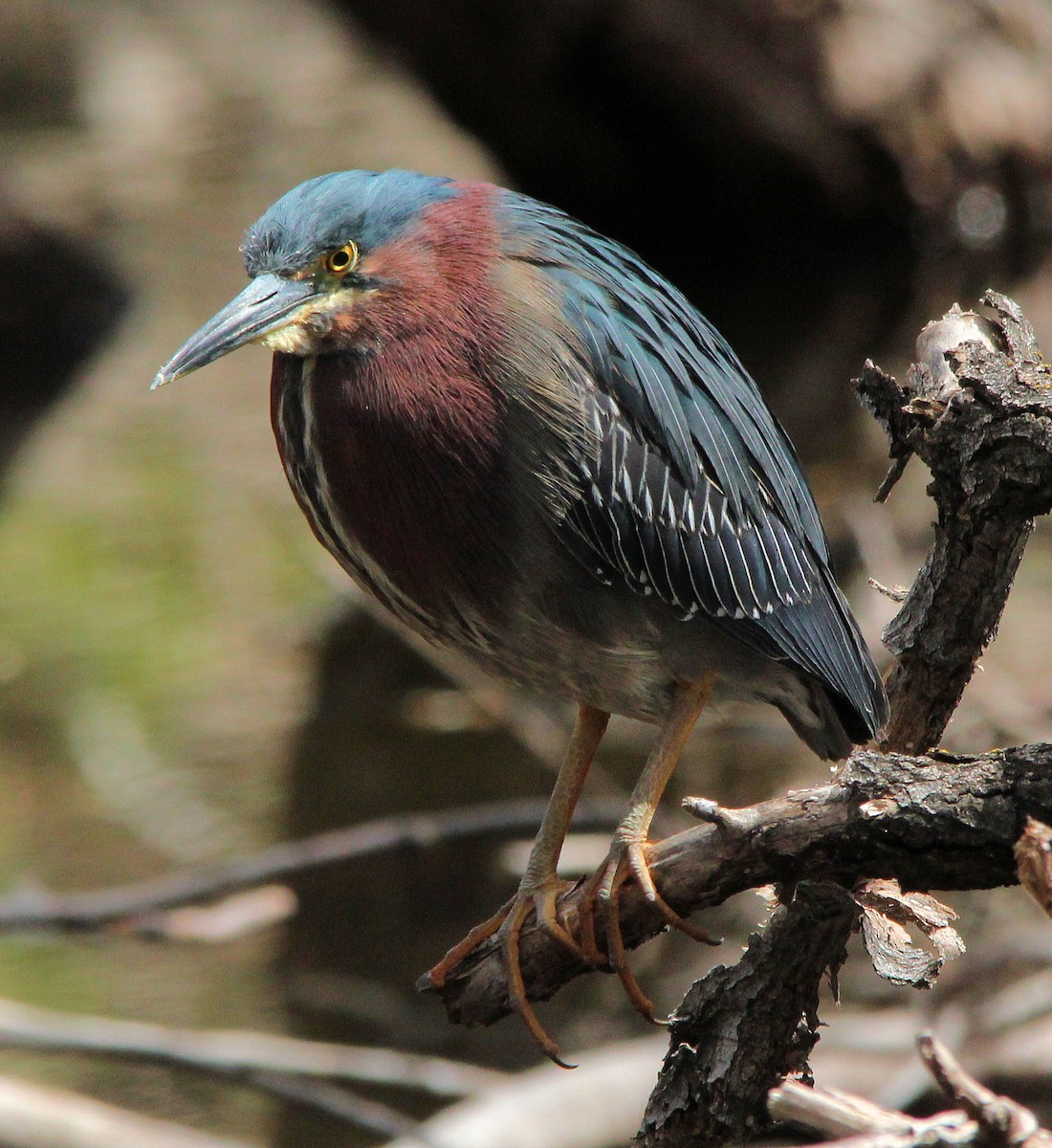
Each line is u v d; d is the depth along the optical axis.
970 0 19.22
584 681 6.15
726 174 19.19
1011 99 18.78
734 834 4.40
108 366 17.12
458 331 5.74
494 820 9.02
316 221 5.75
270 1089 7.95
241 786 11.09
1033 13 19.45
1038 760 4.07
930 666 4.73
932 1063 4.97
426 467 5.73
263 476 14.86
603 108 19.12
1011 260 18.61
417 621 6.20
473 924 10.27
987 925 9.61
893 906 4.37
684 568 6.08
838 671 6.39
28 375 17.12
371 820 10.69
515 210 6.08
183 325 17.59
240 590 13.04
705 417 6.18
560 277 5.95
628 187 19.91
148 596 12.99
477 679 11.78
